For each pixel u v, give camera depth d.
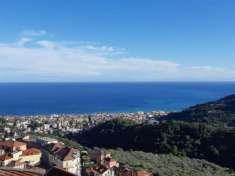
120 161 150.38
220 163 179.38
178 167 154.75
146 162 155.25
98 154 146.38
